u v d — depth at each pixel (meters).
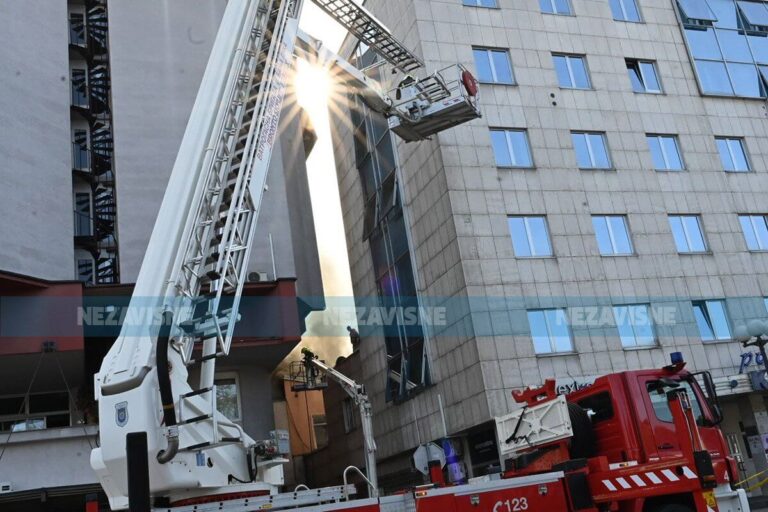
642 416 9.68
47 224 19.73
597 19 27.23
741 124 27.98
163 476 7.64
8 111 19.73
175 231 8.86
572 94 25.66
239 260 9.77
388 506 8.20
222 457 8.41
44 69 21.16
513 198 23.38
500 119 24.27
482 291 21.86
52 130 20.78
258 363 21.64
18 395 20.58
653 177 25.56
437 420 23.36
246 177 10.06
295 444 34.66
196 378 10.23
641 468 9.27
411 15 24.95
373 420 28.27
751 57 29.36
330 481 32.69
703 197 26.02
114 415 7.71
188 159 9.49
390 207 26.88
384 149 27.77
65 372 19.41
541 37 26.02
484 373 20.89
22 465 16.50
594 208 24.27
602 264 23.58
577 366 21.86
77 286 18.08
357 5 16.39
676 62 27.89
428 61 24.14
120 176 21.33
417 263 25.02
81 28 25.41
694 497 9.30
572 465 9.40
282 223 21.94
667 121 26.73
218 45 10.63
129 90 22.31
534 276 22.59
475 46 25.02
